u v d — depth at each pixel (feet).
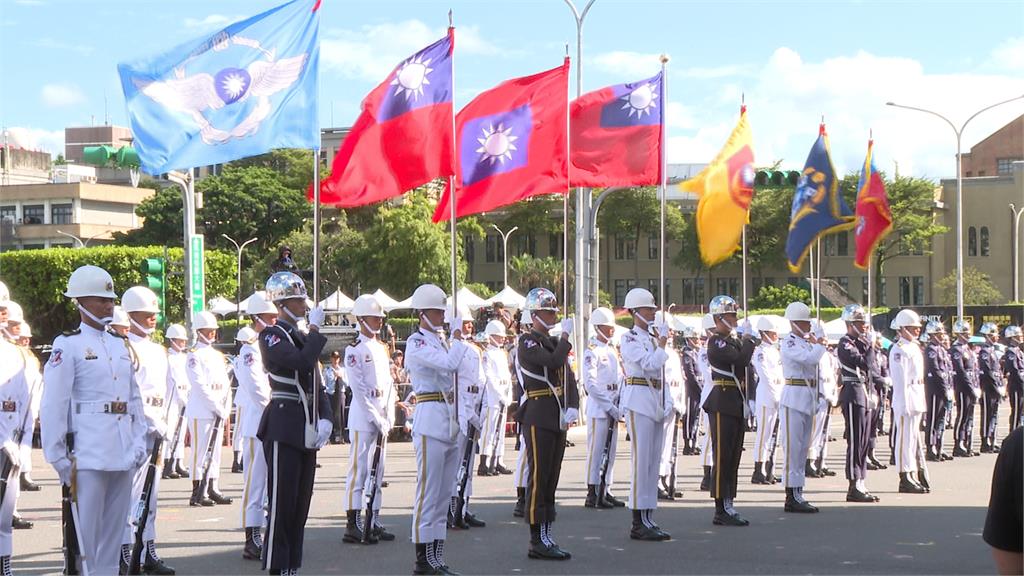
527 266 268.21
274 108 47.73
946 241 305.12
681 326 83.82
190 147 46.83
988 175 349.41
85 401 30.68
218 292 180.34
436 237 222.89
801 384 48.49
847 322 52.90
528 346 38.63
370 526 41.81
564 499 53.83
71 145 400.06
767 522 45.88
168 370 39.73
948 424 96.17
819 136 74.95
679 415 57.57
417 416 36.19
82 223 301.22
